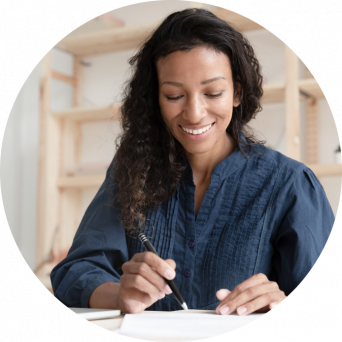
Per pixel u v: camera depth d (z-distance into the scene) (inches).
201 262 44.4
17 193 114.2
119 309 37.6
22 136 116.0
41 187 106.7
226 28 42.8
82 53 115.6
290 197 44.4
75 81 116.0
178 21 41.5
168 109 41.4
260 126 94.0
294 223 42.9
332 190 88.7
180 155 48.1
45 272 103.3
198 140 42.1
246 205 45.2
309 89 85.7
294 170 45.6
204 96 40.6
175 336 27.7
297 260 41.8
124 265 37.7
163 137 49.0
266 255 43.7
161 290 36.4
